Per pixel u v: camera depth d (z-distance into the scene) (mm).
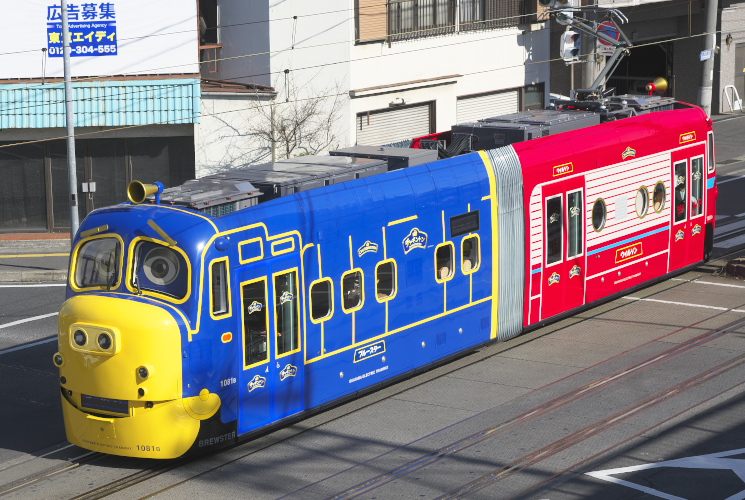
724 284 19125
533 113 18000
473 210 14539
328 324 12484
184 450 10938
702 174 19328
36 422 13008
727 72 39750
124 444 10961
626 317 17141
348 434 12250
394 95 26812
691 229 19172
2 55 23500
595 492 10258
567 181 16125
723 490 10234
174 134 24953
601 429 12055
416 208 13625
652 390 13406
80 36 23781
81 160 24984
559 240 16109
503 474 10812
